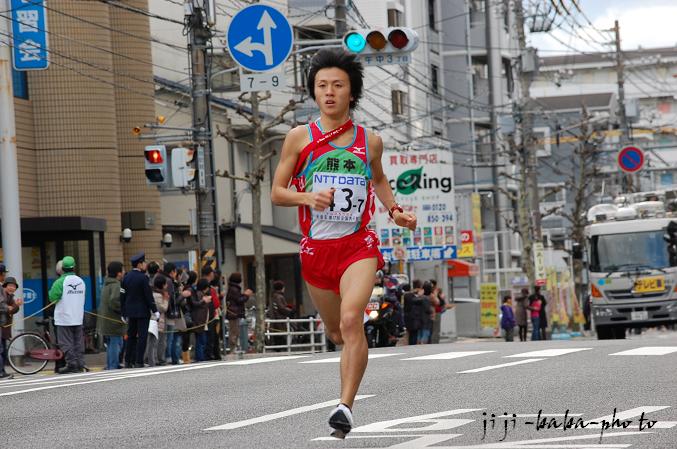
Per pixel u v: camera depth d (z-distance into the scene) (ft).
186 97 329.52
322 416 72.64
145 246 279.08
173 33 357.00
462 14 494.18
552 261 419.54
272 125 242.58
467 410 73.61
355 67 61.52
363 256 59.31
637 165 339.36
